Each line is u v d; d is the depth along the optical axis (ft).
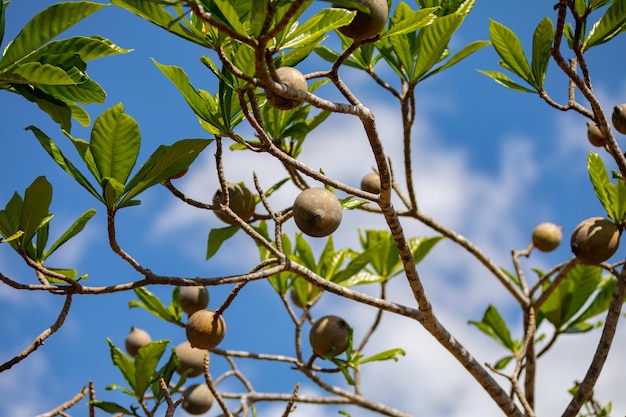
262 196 11.14
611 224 11.93
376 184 15.53
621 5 11.69
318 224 10.43
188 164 10.47
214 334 11.91
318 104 8.81
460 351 11.70
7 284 9.90
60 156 10.31
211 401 14.96
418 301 11.34
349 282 16.22
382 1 9.39
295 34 9.17
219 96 10.52
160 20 8.84
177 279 10.29
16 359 9.93
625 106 12.25
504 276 14.62
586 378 11.32
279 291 15.37
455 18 12.80
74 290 10.11
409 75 13.84
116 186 9.90
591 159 12.03
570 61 11.63
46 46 10.38
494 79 12.89
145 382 13.50
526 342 13.87
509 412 11.87
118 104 10.03
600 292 15.69
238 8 8.76
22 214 10.25
